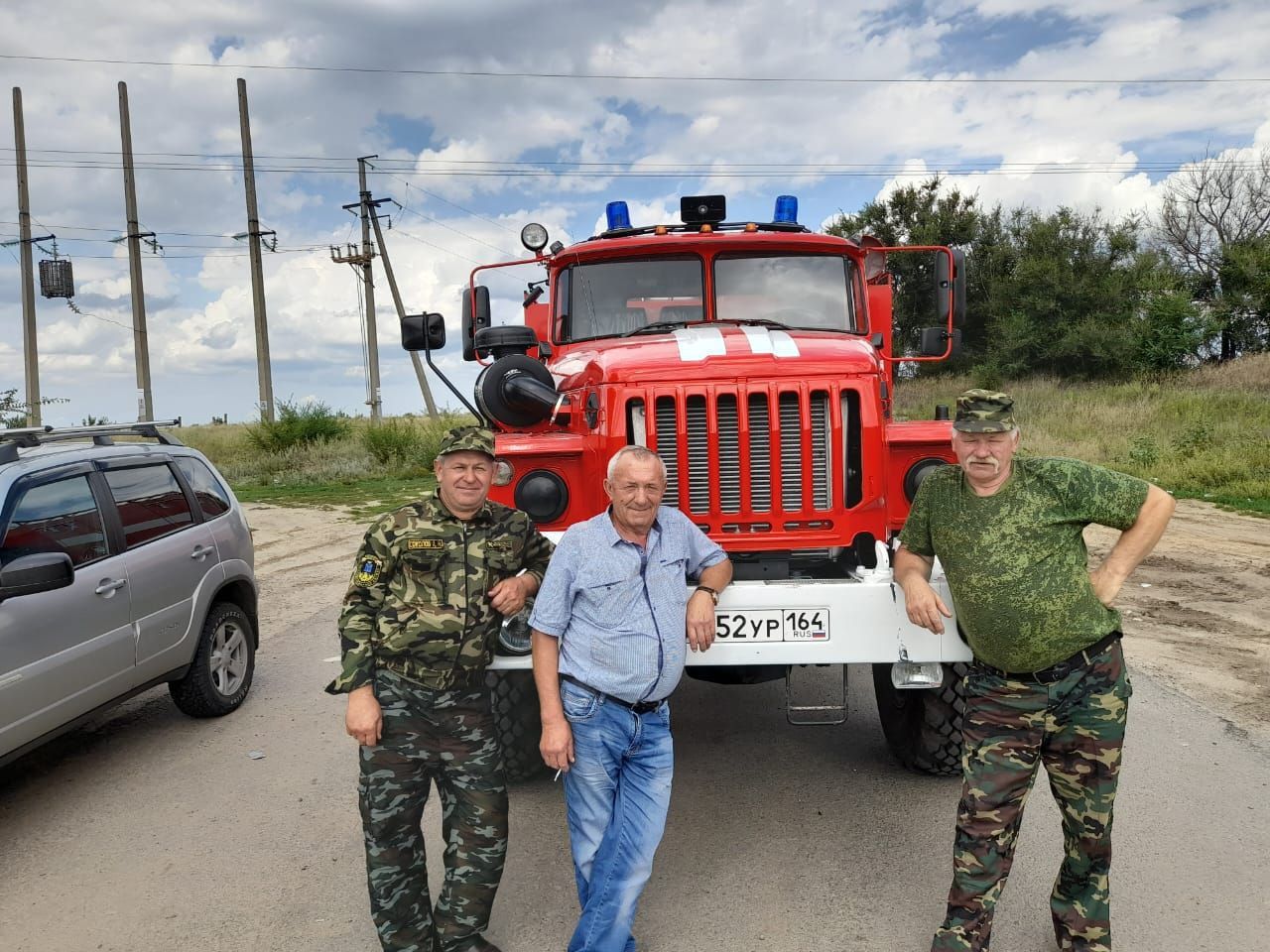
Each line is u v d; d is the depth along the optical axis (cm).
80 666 479
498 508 336
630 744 321
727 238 556
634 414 416
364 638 314
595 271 573
